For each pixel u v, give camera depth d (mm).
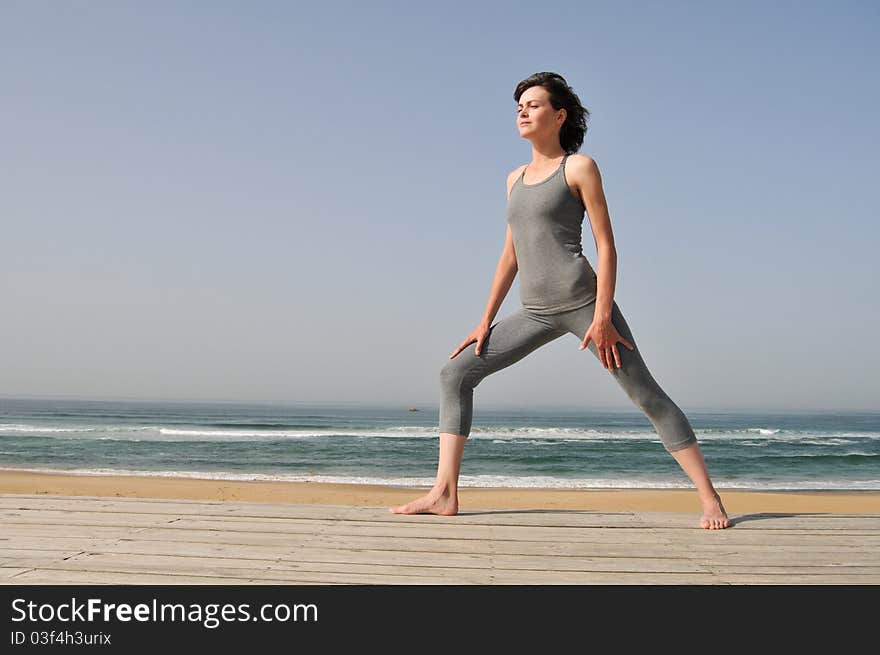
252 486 14266
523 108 3439
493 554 2764
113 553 2654
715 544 3004
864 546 3002
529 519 3473
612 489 14773
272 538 2951
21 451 22250
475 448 25766
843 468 20359
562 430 37375
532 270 3438
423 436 31578
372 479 16312
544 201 3352
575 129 3498
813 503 12609
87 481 14484
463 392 3623
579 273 3369
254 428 37938
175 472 17219
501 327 3561
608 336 3293
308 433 33469
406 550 2797
